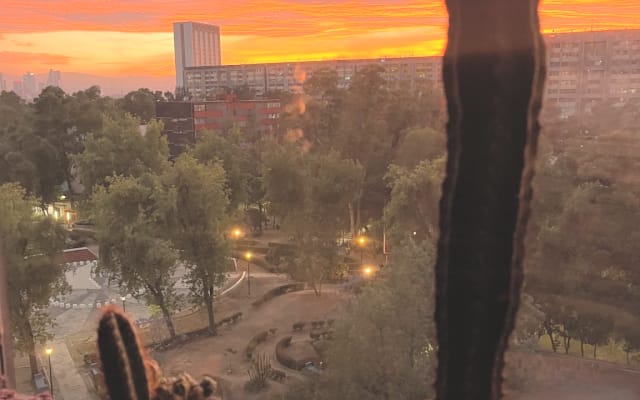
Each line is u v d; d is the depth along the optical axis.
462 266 0.38
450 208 0.39
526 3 0.37
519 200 0.38
